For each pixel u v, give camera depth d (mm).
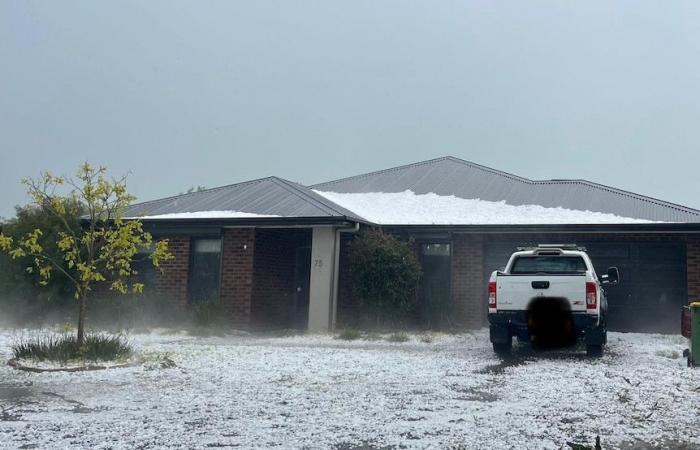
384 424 7648
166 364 11805
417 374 11164
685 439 7195
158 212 21203
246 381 10391
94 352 11875
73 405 8656
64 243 12539
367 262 18641
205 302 19109
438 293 19375
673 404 8828
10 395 9312
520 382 10414
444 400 9016
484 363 12570
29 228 19031
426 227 19922
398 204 22719
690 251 18469
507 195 23062
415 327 19031
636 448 6883
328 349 14602
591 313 13312
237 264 19750
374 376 10922
